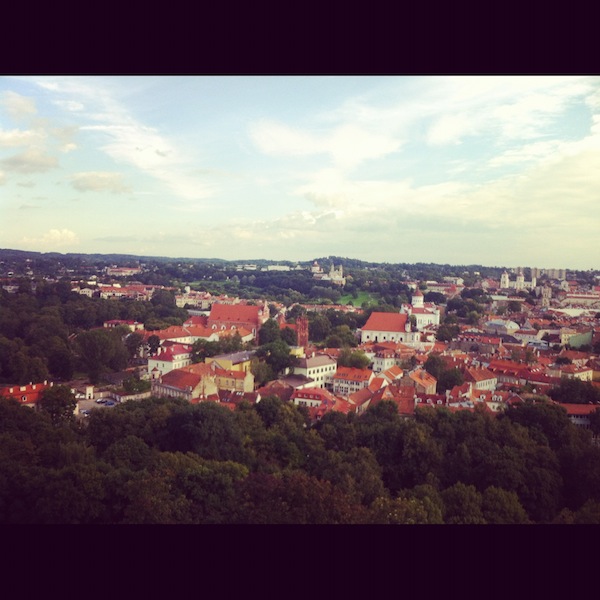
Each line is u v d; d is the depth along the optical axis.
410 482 146.50
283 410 180.50
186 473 115.62
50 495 104.88
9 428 143.00
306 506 96.88
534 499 133.00
